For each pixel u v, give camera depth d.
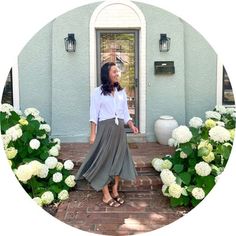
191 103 6.03
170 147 5.58
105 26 5.74
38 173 4.27
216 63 5.96
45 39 5.75
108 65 3.88
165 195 4.19
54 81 5.76
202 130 4.47
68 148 5.51
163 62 5.84
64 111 5.84
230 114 5.50
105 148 3.95
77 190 4.54
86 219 3.83
